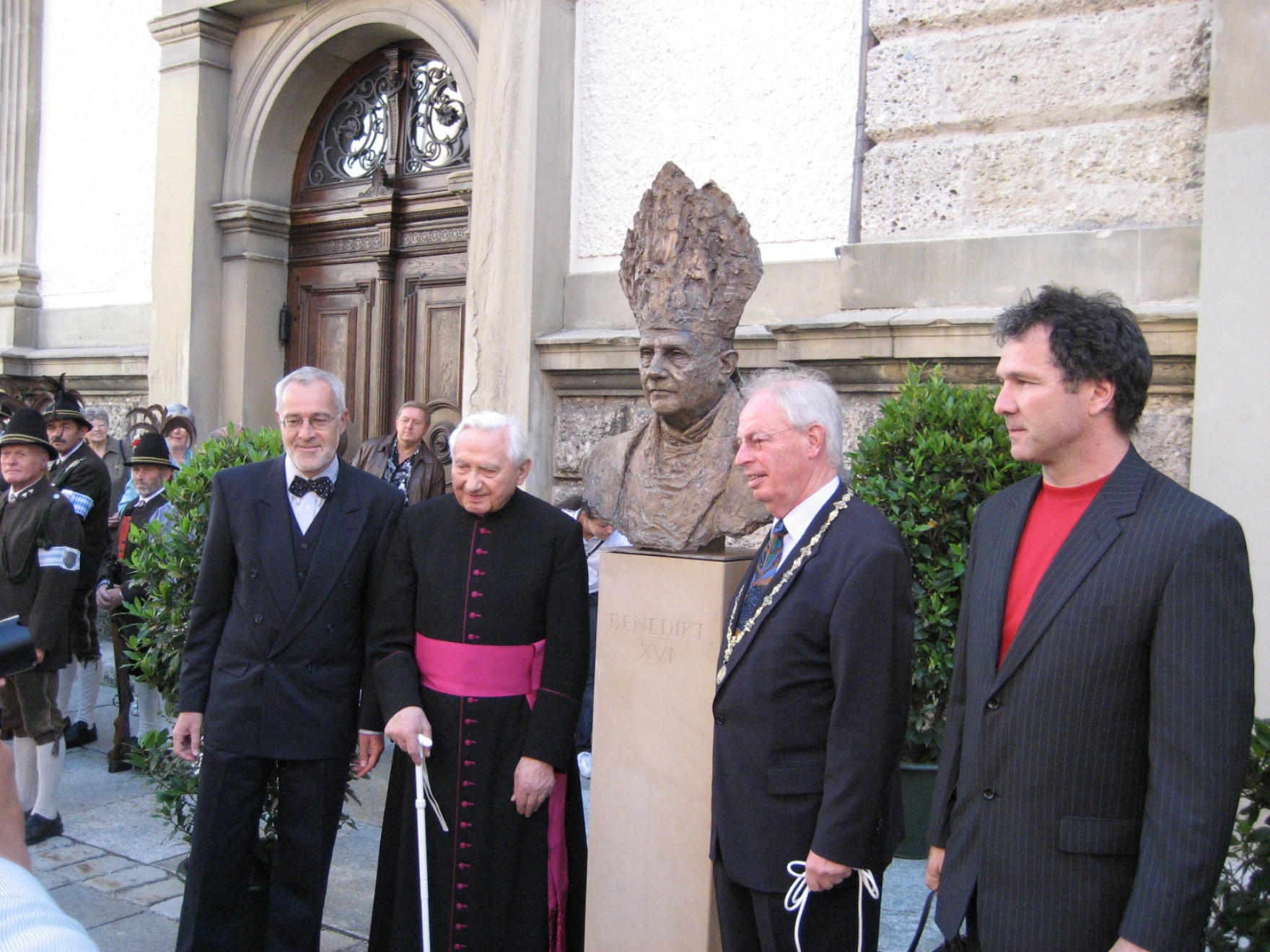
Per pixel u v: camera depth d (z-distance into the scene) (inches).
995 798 78.5
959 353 170.9
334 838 123.0
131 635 196.9
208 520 140.3
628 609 115.6
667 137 216.2
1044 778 75.7
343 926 143.0
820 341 183.3
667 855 112.4
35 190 339.6
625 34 221.0
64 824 180.5
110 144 323.9
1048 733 75.7
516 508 116.6
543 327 224.4
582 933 119.8
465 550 115.0
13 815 37.9
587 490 125.3
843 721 85.7
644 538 118.6
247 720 117.3
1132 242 163.2
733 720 93.0
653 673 113.7
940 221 180.5
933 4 181.0
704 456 117.4
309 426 120.0
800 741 90.0
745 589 98.5
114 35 321.7
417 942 112.1
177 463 250.8
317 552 119.8
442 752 112.7
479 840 111.7
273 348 299.1
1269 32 149.5
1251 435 148.7
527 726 113.9
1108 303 81.1
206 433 295.6
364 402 284.8
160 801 139.0
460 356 268.5
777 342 195.9
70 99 332.5
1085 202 169.5
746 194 206.8
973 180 178.1
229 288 295.6
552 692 112.3
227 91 297.0
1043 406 79.7
